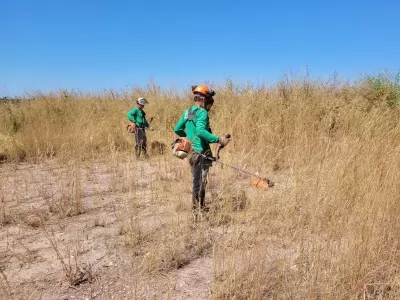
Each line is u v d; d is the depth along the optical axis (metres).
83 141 10.41
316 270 3.53
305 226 4.73
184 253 4.46
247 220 4.86
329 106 9.17
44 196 6.39
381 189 4.88
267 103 10.01
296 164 6.77
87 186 7.30
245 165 7.37
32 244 4.88
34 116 13.34
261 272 3.68
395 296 3.36
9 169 8.99
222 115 9.70
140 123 9.84
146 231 5.02
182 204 5.83
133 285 3.88
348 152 6.32
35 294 3.79
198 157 5.24
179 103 12.41
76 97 14.80
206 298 3.65
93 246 4.76
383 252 3.82
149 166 8.81
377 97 9.73
